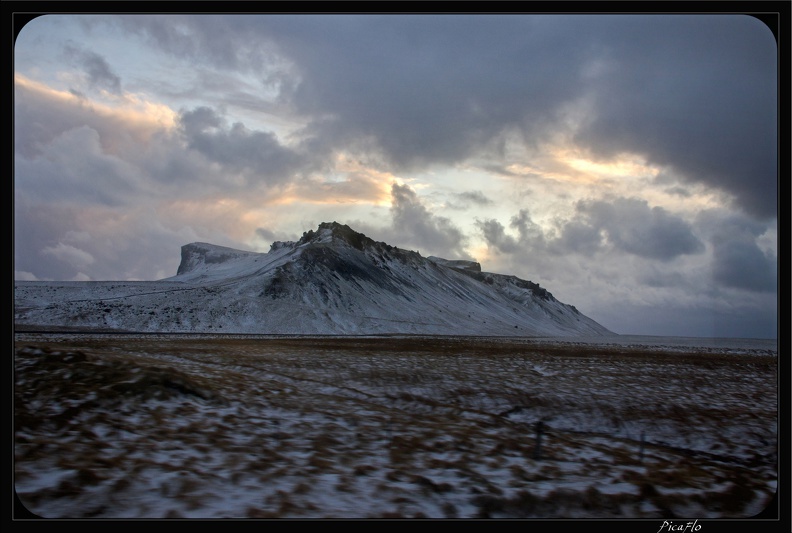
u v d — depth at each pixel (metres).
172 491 8.87
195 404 16.19
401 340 84.62
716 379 30.70
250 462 10.78
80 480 9.02
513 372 31.31
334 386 24.77
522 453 13.12
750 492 10.95
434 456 12.30
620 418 19.30
